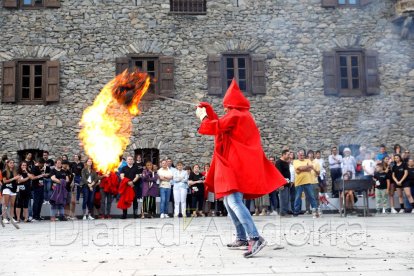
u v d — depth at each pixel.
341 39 17.53
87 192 13.17
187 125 16.89
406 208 13.56
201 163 16.75
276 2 17.48
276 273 3.57
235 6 17.39
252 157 4.75
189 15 17.30
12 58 16.91
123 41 17.06
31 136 16.66
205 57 17.20
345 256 4.48
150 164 13.85
